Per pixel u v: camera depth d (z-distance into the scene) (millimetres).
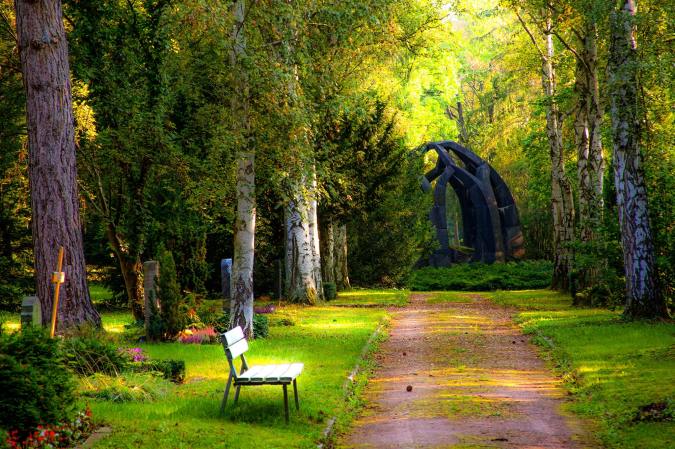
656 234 24094
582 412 11625
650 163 25406
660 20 24172
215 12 18938
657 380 13203
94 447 8547
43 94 16656
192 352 18016
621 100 23109
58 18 16828
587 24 29203
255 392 12867
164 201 25766
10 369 8453
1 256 30406
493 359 17797
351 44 26844
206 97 24969
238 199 21234
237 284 21141
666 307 22938
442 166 61594
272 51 20391
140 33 23875
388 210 48562
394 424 11125
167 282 20328
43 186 16719
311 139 22047
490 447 9531
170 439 9039
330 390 13219
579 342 19062
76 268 17016
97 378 12625
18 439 8211
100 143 24438
